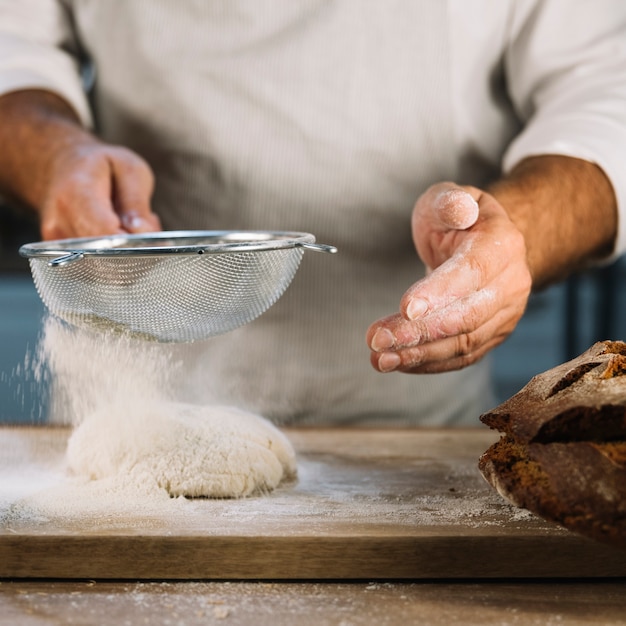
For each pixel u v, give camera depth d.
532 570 0.77
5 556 0.77
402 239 1.20
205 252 0.81
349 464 0.97
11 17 1.21
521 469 0.77
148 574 0.77
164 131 1.18
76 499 0.85
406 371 0.90
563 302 2.49
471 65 1.17
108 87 1.21
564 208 1.00
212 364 1.19
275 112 1.16
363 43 1.15
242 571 0.77
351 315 1.21
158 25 1.16
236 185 1.18
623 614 0.73
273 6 1.15
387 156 1.17
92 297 0.85
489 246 0.86
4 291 3.50
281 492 0.88
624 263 2.29
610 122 1.07
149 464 0.88
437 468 0.95
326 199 1.18
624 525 0.70
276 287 0.89
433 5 1.14
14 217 2.12
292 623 0.71
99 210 0.97
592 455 0.73
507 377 2.82
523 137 1.11
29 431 1.05
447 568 0.77
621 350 0.82
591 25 1.15
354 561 0.77
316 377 1.21
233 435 0.91
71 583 0.77
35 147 1.08
